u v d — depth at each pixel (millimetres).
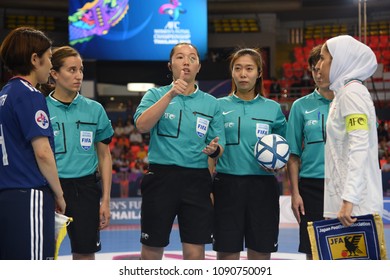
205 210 8977
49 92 9484
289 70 43156
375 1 42250
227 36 42625
